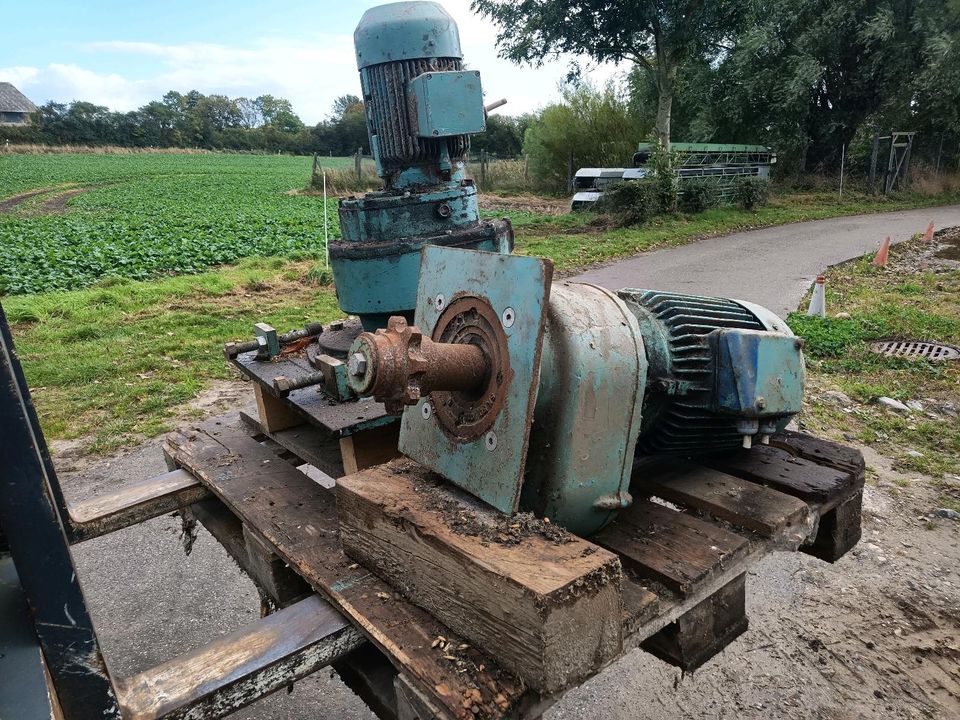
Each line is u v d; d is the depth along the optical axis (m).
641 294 2.09
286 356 2.81
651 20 16.67
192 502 2.36
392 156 2.95
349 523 1.69
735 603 1.75
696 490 1.97
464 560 1.32
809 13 20.83
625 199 16.33
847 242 13.60
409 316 2.90
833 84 22.86
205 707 1.33
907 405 5.24
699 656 1.67
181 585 3.23
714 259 11.86
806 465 2.18
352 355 1.43
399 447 1.88
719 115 22.70
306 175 44.84
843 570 3.25
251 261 12.11
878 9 20.62
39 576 1.13
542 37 17.50
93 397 5.48
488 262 1.57
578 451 1.58
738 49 20.86
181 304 8.73
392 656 1.36
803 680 2.63
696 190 17.92
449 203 2.90
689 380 1.90
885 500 3.87
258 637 1.48
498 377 1.51
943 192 23.66
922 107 22.62
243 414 3.05
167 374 6.04
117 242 14.64
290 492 2.13
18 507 1.09
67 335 7.15
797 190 23.73
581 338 1.57
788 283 9.63
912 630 2.88
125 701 1.30
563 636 1.20
